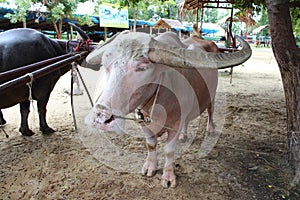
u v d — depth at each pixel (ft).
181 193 8.43
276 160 10.48
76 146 11.73
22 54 10.31
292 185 8.79
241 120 15.58
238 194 8.39
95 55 6.77
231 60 6.02
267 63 55.67
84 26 45.19
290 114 9.38
